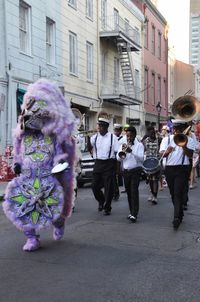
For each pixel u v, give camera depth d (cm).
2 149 1644
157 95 3972
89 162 1494
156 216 957
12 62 1697
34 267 575
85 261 604
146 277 538
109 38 2686
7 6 1661
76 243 702
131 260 611
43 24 1952
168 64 4556
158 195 1305
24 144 665
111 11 2802
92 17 2509
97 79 2586
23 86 1775
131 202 900
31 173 659
